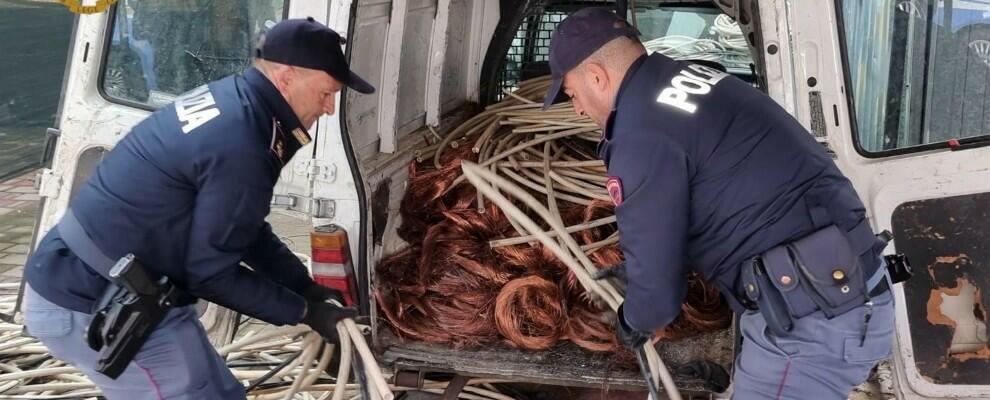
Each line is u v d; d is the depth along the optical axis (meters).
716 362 3.00
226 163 2.22
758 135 2.18
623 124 2.19
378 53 3.16
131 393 2.47
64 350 2.43
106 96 3.25
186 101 2.35
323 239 2.95
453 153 3.64
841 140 2.77
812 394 2.29
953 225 2.76
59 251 2.37
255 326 4.13
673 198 2.14
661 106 2.18
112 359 2.27
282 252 2.71
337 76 2.33
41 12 10.84
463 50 4.13
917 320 2.81
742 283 2.27
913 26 2.75
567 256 3.06
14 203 6.74
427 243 3.36
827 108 2.75
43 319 2.38
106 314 2.28
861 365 2.28
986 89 2.74
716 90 2.22
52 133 3.29
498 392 3.45
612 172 2.18
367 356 2.55
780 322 2.21
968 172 2.73
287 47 2.27
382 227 3.24
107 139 3.23
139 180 2.28
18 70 9.45
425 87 3.70
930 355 2.82
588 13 2.29
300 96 2.33
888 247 2.78
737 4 3.41
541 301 3.16
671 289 2.18
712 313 3.25
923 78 2.77
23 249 5.79
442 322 3.22
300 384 2.97
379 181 3.18
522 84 4.20
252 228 2.32
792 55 2.71
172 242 2.35
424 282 3.31
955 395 2.83
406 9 3.17
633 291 2.22
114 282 2.29
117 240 2.31
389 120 3.27
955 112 2.78
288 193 3.01
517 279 3.17
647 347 2.64
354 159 2.91
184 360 2.46
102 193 2.32
